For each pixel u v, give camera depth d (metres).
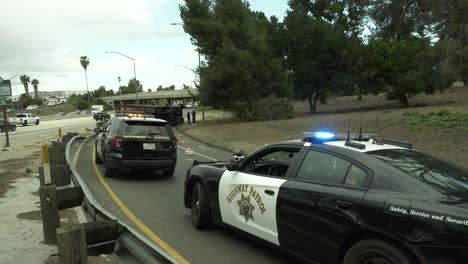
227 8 45.91
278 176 5.45
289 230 5.02
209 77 42.97
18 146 23.98
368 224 4.07
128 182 11.62
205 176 6.75
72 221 7.23
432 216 3.68
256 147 21.53
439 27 15.16
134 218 7.73
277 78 47.03
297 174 5.17
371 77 50.97
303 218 4.81
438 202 3.80
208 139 28.33
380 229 3.97
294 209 4.93
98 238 4.85
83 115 116.69
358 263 4.16
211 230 6.93
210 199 6.65
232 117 51.94
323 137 5.34
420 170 4.42
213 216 6.64
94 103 153.75
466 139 18.02
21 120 59.25
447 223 3.57
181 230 6.95
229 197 6.15
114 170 12.29
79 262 4.25
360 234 4.22
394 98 51.16
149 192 10.21
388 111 39.75
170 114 47.53
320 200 4.61
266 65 46.38
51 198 6.08
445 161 4.97
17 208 8.30
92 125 52.75
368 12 16.11
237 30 44.81
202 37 46.34
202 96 44.53
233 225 6.08
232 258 5.67
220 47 44.81
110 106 147.00
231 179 6.14
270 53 47.41
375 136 5.53
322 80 52.69
